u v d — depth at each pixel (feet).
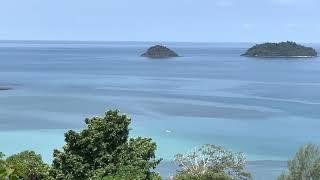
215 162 149.48
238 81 630.33
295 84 602.85
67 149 83.41
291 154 226.99
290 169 143.95
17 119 301.43
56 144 228.43
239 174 149.18
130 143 88.89
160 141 246.68
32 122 290.76
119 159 83.05
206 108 373.61
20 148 219.00
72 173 79.77
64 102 387.14
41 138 243.40
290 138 266.57
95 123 86.63
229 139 259.39
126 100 408.46
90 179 77.36
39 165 80.59
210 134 270.26
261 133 279.28
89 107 361.30
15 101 388.78
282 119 331.77
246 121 319.06
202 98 437.99
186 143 243.81
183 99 426.10
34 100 396.57
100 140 83.97
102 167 81.66
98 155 83.30
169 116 328.90
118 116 88.07
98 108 357.00
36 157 84.94
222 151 155.94
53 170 80.18
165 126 290.15
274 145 247.70
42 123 288.10
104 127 85.87
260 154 226.99
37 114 322.75
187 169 146.61
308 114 356.18
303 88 553.64
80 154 82.69
